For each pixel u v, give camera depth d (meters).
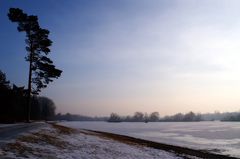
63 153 18.59
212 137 64.25
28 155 15.62
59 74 44.28
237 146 45.28
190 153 32.31
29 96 43.84
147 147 32.06
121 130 95.38
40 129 27.67
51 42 44.56
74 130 37.06
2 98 54.38
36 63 43.84
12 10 43.75
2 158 13.70
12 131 24.05
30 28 44.22
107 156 21.09
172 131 91.06
